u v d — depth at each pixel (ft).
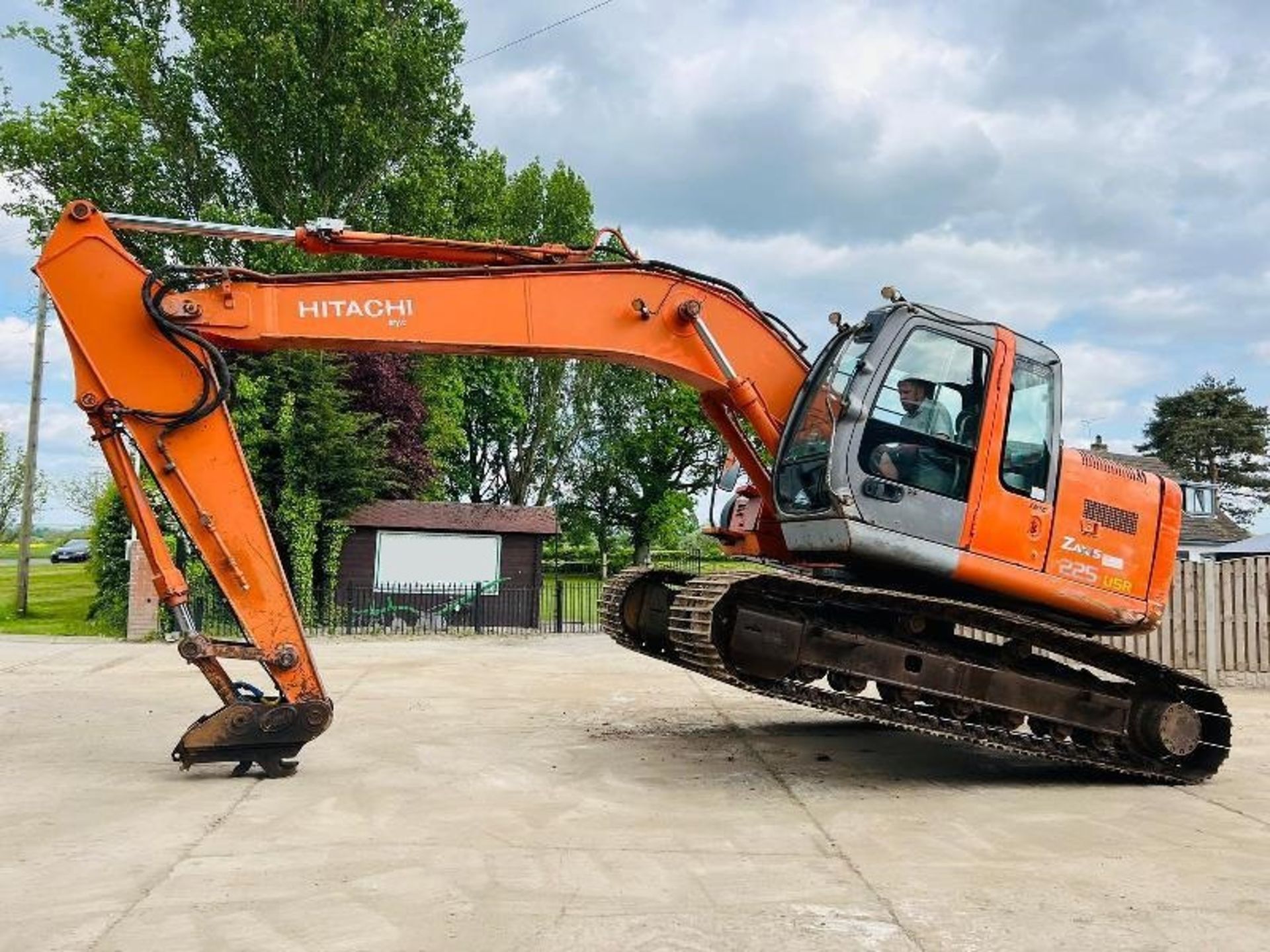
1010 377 25.02
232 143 79.00
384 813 19.88
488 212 96.99
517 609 74.02
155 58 81.20
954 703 25.08
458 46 86.84
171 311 22.40
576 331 24.66
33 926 13.38
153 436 22.45
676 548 156.35
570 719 32.63
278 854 16.85
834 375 24.62
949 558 23.80
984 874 16.74
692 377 25.73
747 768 25.54
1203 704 27.12
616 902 14.75
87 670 44.34
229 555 22.41
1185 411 219.61
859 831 19.47
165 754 25.57
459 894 14.96
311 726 22.74
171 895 14.71
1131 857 18.07
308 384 72.18
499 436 146.10
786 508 25.18
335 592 72.43
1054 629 24.56
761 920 14.10
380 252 24.72
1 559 171.94
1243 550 101.81
